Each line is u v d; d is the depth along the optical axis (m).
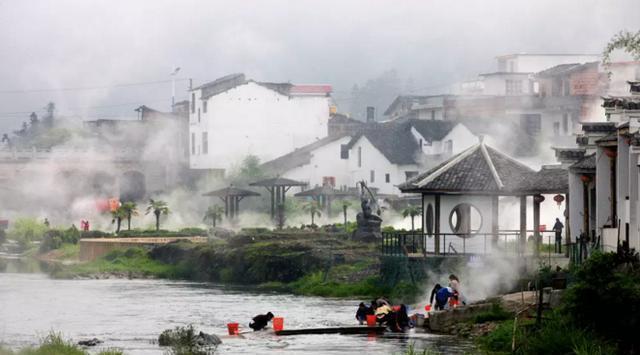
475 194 95.19
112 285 123.19
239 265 127.69
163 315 89.88
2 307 96.69
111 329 80.00
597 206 79.69
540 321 62.66
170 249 142.62
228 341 70.25
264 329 76.31
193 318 87.38
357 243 131.00
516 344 60.91
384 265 100.69
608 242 73.94
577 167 85.88
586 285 59.25
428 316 75.75
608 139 76.69
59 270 139.25
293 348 66.56
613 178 77.12
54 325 82.81
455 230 96.62
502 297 75.19
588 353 54.75
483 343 65.25
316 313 89.19
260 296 107.44
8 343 70.88
